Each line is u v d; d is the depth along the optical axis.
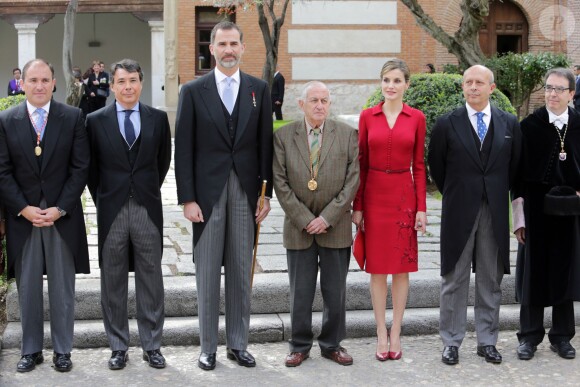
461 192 5.21
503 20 21.62
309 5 21.22
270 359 5.29
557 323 5.41
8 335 5.45
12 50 24.69
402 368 5.13
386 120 5.23
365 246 5.27
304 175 5.05
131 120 5.12
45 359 5.25
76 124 5.06
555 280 5.23
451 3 21.19
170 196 9.80
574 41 21.42
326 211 5.02
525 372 5.07
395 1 21.38
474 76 5.18
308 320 5.19
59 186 5.01
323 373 5.03
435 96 9.57
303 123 5.15
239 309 5.17
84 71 24.73
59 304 5.04
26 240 5.01
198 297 5.14
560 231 5.23
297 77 21.39
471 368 5.13
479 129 5.25
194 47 21.19
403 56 21.52
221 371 5.06
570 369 5.12
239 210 5.09
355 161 5.10
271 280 5.91
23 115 5.00
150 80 24.84
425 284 5.98
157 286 5.20
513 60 17.50
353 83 21.50
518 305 6.15
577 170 5.24
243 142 5.07
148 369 5.09
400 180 5.20
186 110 5.06
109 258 5.11
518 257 5.49
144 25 24.72
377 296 5.30
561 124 5.27
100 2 20.66
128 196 5.08
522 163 5.34
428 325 5.79
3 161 4.96
